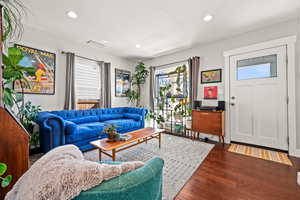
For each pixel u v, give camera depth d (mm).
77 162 605
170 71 4242
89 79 3691
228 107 3047
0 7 999
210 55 3357
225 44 3127
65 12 2148
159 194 817
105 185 542
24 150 1079
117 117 3891
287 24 2414
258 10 2111
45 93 2852
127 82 4766
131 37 3055
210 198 1362
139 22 2443
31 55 2652
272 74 2557
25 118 2334
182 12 2148
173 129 4027
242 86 2891
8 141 1005
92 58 3740
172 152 2508
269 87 2592
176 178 1691
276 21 2416
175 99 4094
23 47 2545
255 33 2734
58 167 553
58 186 489
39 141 2502
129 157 2307
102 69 3863
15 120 1046
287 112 2420
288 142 2396
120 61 4535
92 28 2654
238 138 2949
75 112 3115
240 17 2287
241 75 2902
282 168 1918
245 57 2848
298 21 2328
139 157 2303
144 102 4902
